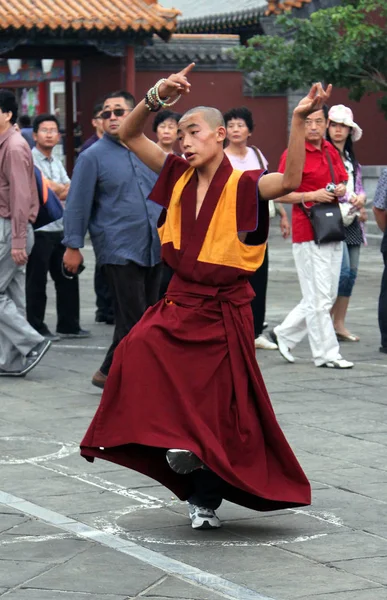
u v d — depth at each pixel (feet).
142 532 24.58
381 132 119.03
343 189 42.14
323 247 43.19
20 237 40.63
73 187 37.58
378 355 46.96
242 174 24.09
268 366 44.42
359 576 21.95
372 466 30.04
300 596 20.85
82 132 115.85
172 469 24.20
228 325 24.20
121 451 24.17
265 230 24.32
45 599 20.68
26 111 158.30
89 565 22.45
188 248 24.21
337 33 88.84
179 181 24.62
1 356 42.27
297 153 23.40
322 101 23.16
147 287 38.42
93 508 26.30
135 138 25.40
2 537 24.12
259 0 134.72
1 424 34.73
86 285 73.20
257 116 119.65
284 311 59.82
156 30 106.93
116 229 37.09
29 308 51.01
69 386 40.65
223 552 23.32
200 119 24.09
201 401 23.80
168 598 20.75
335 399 38.42
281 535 24.48
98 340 51.60
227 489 24.85
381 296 47.47
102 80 112.27
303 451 31.55
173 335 23.85
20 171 40.47
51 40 106.22
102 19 105.29
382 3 85.97
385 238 47.06
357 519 25.62
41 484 28.27
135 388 23.52
